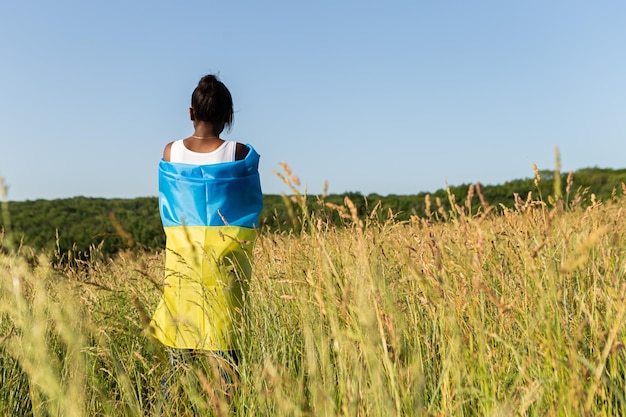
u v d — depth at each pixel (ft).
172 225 9.47
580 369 5.94
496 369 6.58
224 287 9.00
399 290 8.89
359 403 5.83
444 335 7.12
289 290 9.22
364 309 5.81
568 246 7.72
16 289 7.50
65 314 7.79
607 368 6.94
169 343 8.98
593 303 7.20
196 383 7.80
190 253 9.24
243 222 9.56
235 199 9.56
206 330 8.92
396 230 10.34
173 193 9.52
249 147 10.02
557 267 7.34
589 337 7.55
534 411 6.00
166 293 9.18
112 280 13.37
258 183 9.97
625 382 6.19
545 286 7.16
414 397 5.68
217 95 9.91
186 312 9.02
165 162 9.72
